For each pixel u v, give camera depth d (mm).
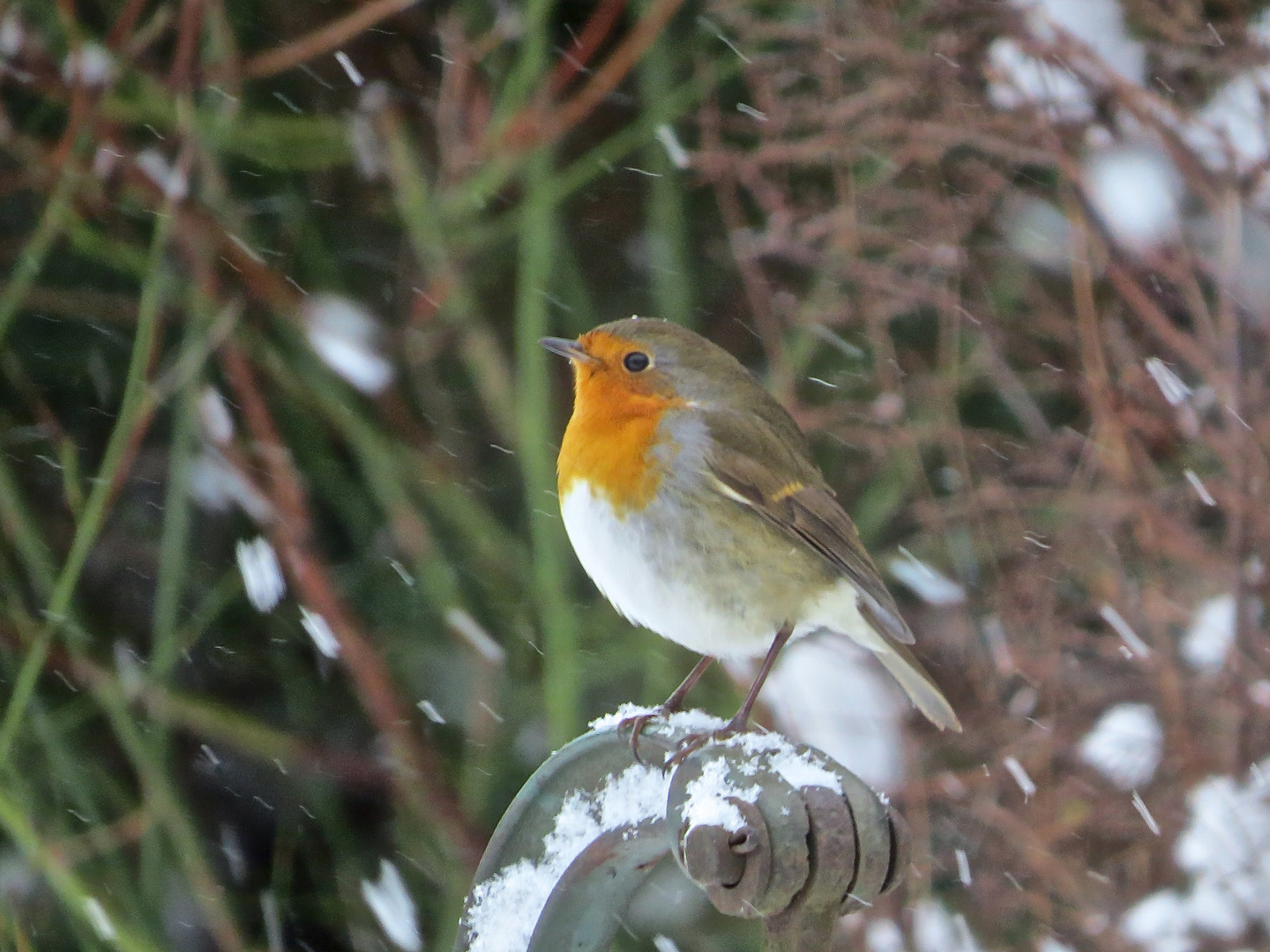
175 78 9469
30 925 9672
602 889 4273
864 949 10000
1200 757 10281
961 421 11805
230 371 9695
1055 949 10234
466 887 9570
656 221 10258
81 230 9391
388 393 10258
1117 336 10797
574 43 10469
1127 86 10180
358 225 10930
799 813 3490
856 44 9891
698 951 10227
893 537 11547
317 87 10656
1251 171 10539
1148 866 10297
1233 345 10414
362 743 10422
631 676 10797
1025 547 10766
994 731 10672
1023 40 10219
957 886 10625
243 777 10578
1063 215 11133
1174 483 10930
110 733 10281
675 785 3793
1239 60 10477
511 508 10719
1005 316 11148
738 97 11188
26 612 9773
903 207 10680
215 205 9570
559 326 10836
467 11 10180
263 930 10359
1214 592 10711
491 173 9586
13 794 8789
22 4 9875
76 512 9320
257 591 9570
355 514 10477
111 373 10484
